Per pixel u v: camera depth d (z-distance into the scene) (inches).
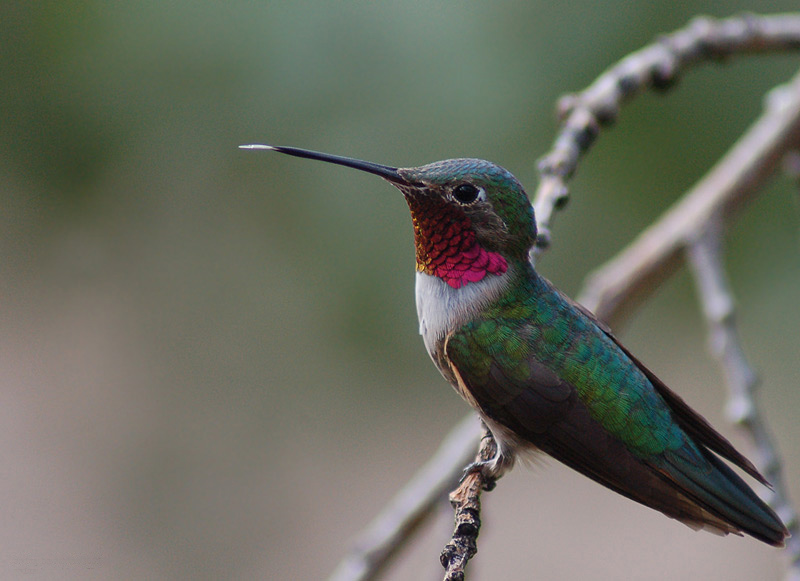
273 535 543.2
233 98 406.3
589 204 429.7
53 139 413.7
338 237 437.4
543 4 393.4
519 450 281.7
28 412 537.0
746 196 353.1
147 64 402.3
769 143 355.3
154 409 525.0
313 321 465.1
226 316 475.2
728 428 566.6
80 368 526.6
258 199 431.5
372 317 457.7
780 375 496.1
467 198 274.5
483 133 398.9
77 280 478.0
